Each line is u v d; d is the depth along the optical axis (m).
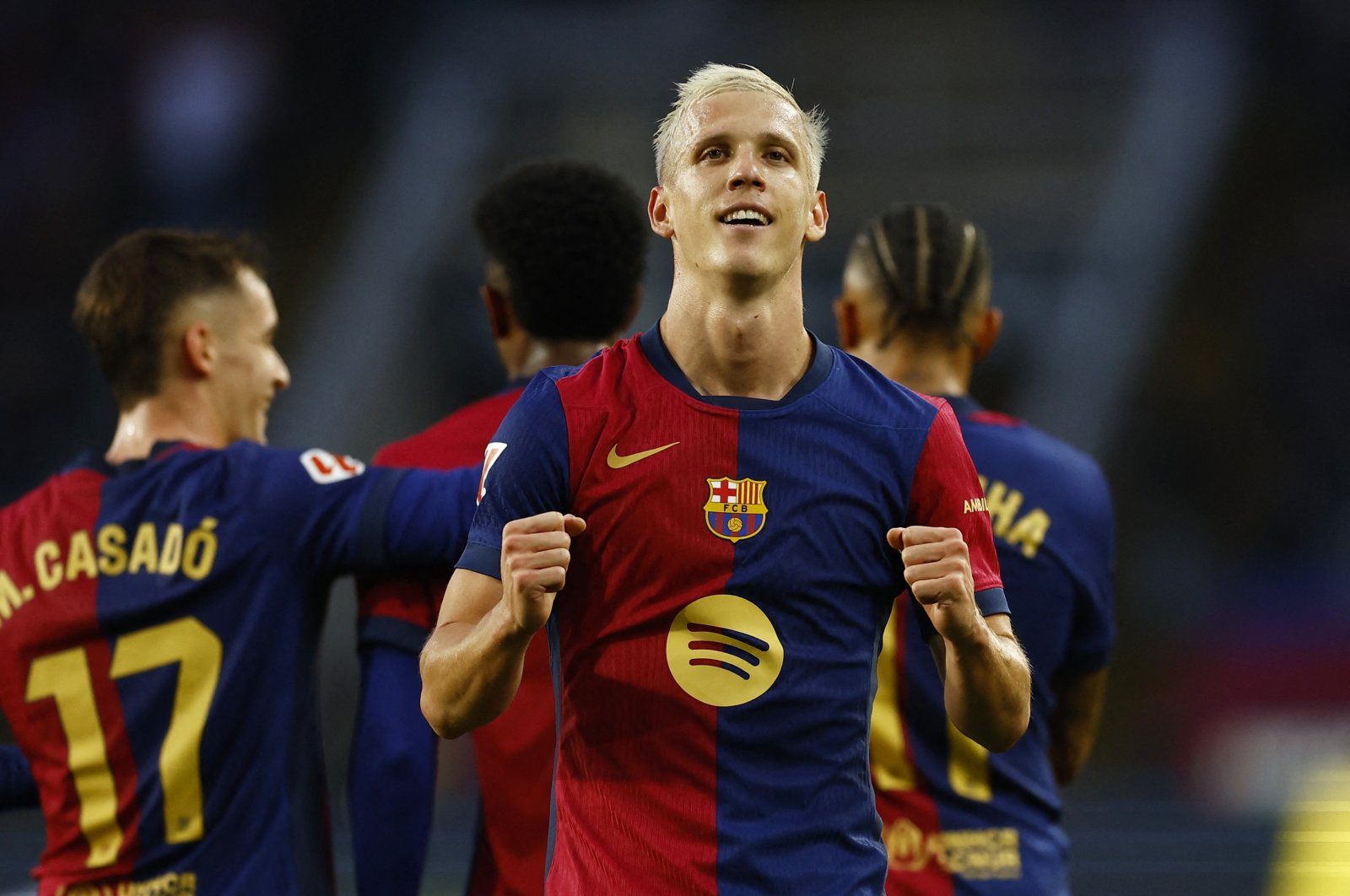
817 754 8.16
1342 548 50.38
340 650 38.59
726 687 8.07
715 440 8.26
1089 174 59.84
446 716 8.13
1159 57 61.81
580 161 11.94
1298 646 38.84
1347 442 52.56
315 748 10.51
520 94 61.81
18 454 52.78
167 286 10.93
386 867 10.56
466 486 10.57
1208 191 56.81
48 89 60.31
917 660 11.27
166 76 60.47
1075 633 12.09
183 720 10.09
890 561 8.46
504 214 11.67
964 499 8.57
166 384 10.94
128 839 10.03
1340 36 60.09
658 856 8.00
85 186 58.72
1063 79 62.28
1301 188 58.22
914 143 61.31
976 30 64.00
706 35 63.50
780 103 8.60
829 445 8.38
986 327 12.57
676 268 8.65
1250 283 56.03
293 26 62.03
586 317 11.69
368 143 61.25
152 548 10.27
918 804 11.24
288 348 56.16
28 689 10.19
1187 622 45.81
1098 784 22.36
